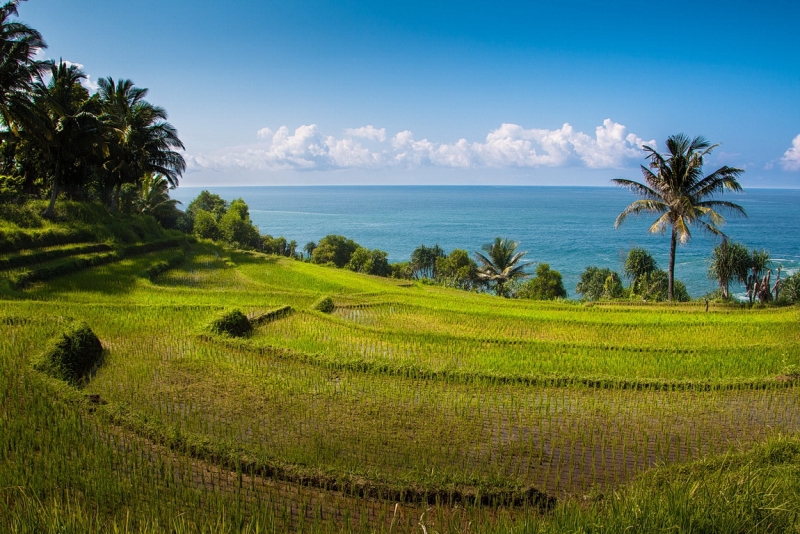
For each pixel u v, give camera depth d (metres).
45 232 28.05
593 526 6.46
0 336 13.46
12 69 26.30
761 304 30.45
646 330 20.47
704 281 76.25
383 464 8.95
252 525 6.88
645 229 178.50
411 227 194.50
